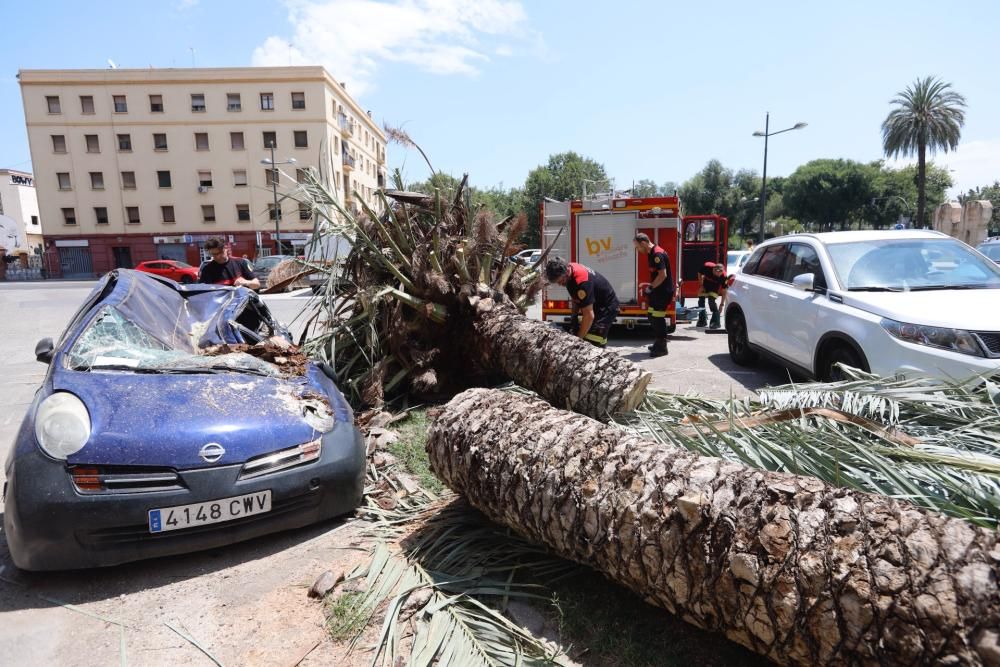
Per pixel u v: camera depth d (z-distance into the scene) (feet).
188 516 9.21
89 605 8.64
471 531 9.95
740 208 214.07
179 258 150.92
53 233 147.95
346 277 20.54
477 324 17.51
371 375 18.04
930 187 224.94
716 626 6.30
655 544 6.57
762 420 10.71
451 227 20.29
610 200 34.47
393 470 13.41
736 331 25.76
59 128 143.54
